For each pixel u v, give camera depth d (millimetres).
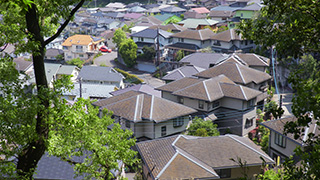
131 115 22938
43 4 6730
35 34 6789
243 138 17891
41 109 7004
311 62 29344
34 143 7188
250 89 27734
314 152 4988
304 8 5637
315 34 5797
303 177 5207
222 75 30312
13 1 4520
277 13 6109
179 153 15562
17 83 7242
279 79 37125
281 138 19312
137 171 15898
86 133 9836
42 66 7094
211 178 14633
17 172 7133
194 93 27359
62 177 14578
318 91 4902
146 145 17406
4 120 6926
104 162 10625
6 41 6699
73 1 6914
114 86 41031
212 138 17094
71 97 39469
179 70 35562
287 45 5906
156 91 31734
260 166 15984
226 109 27781
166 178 14383
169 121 23594
